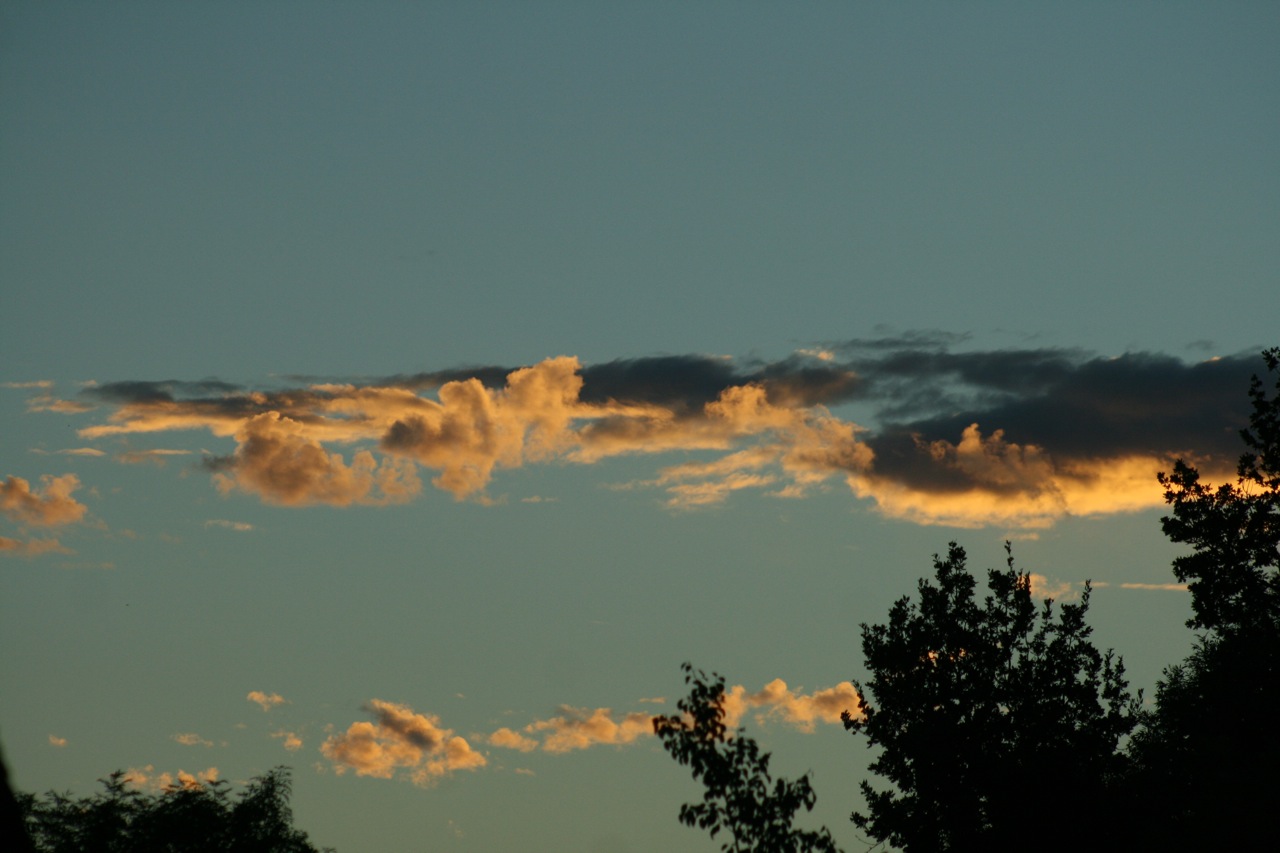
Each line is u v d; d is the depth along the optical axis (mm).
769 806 33938
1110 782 91438
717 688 34875
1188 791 89500
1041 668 92625
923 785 90438
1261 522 90375
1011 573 96875
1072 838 85938
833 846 33750
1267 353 91438
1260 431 91312
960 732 91562
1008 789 87750
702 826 33844
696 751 34188
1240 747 90188
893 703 94312
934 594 97125
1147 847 85438
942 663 94438
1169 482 94562
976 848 87875
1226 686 92875
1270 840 81688
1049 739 90500
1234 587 91188
